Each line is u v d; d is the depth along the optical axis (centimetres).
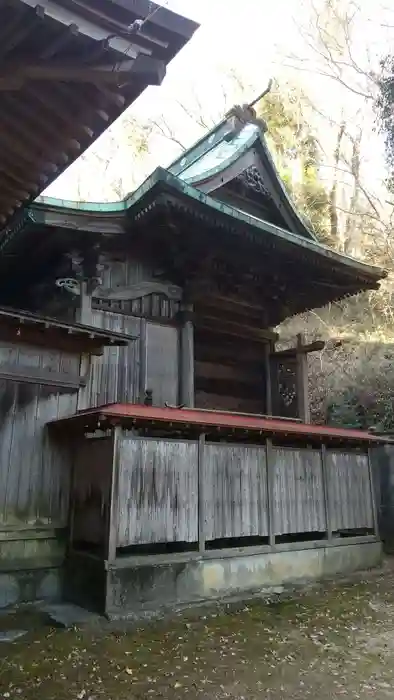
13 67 313
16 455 734
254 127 1200
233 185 1174
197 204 827
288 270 1120
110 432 752
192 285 1040
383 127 1609
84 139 408
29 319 703
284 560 836
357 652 536
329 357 1862
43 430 768
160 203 809
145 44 303
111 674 472
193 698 426
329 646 553
